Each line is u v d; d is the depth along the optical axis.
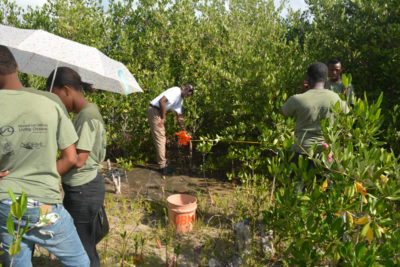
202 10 8.09
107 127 6.48
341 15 5.86
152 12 7.36
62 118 1.75
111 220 3.80
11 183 1.60
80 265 1.90
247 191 4.38
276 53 5.90
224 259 3.00
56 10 7.30
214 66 6.10
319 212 1.99
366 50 5.21
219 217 3.95
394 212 2.00
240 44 6.98
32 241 1.71
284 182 2.18
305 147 2.83
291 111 2.96
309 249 2.00
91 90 2.50
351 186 1.87
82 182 2.20
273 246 3.07
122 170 6.02
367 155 1.83
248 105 5.20
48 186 1.69
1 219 1.63
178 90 5.54
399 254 1.74
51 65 3.16
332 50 5.75
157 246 3.25
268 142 3.66
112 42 7.09
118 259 2.94
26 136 1.59
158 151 5.73
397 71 4.79
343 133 2.24
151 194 4.83
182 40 6.90
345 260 1.79
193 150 7.22
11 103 1.57
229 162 6.21
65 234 1.79
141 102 6.45
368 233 1.80
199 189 5.08
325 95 2.77
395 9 5.19
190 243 3.34
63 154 1.79
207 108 6.15
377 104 2.01
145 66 6.96
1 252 1.44
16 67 1.71
